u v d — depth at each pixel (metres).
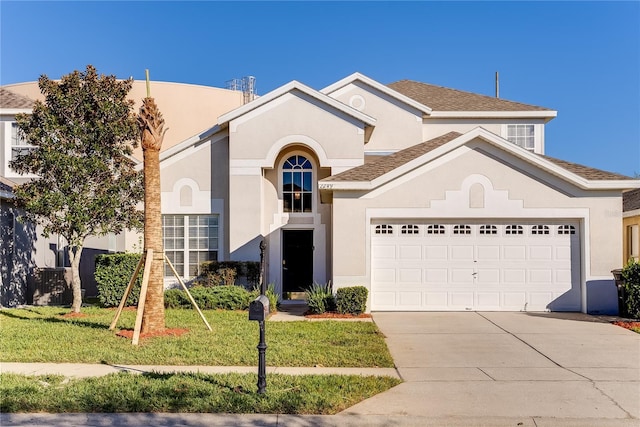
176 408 6.91
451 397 7.55
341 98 21.22
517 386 8.12
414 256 15.49
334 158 18.11
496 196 15.23
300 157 19.00
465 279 15.45
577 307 15.31
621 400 7.45
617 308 14.92
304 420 6.62
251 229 18.17
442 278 15.45
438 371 9.02
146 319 11.62
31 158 14.45
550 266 15.40
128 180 15.24
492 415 6.80
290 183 19.02
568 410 7.04
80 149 14.62
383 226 15.54
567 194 15.17
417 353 10.38
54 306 17.84
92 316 14.64
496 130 21.97
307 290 17.11
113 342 10.80
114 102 15.09
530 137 22.05
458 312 15.25
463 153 15.30
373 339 11.39
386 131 21.05
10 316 14.84
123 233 19.69
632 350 10.63
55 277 18.69
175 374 8.45
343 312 14.82
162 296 11.91
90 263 20.34
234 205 18.23
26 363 9.35
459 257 15.47
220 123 18.38
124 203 15.43
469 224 15.49
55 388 7.65
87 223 14.70
